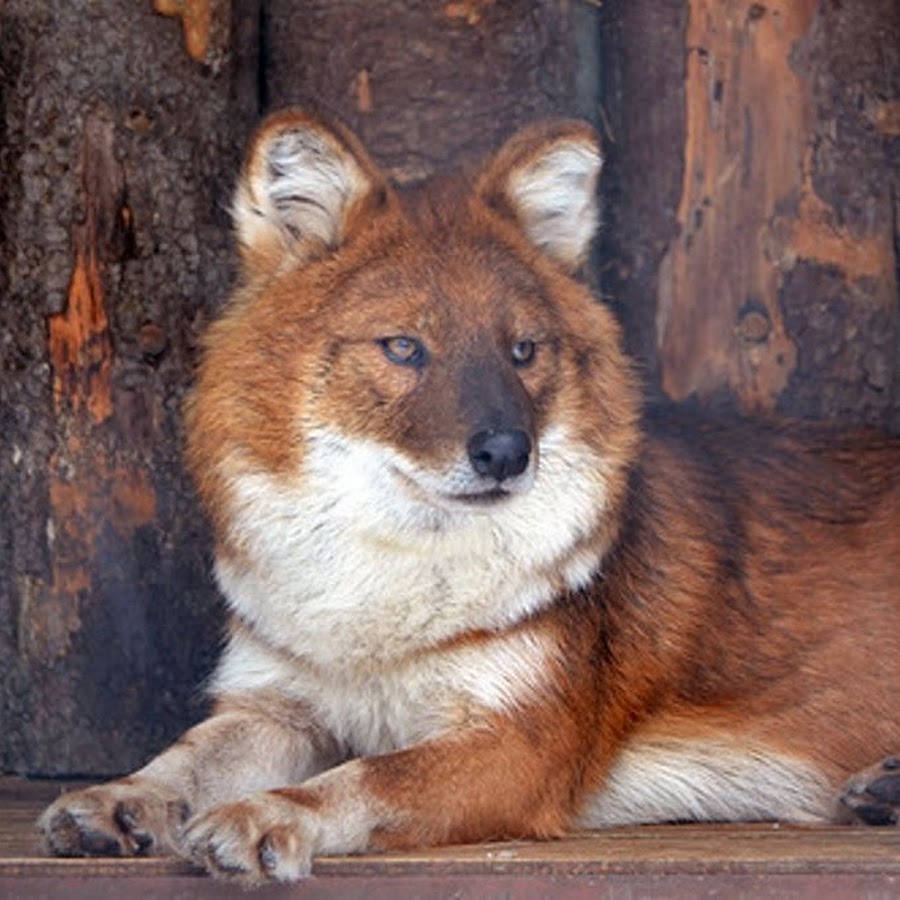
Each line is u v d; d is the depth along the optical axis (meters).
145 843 9.41
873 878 8.91
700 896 8.95
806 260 13.25
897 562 11.92
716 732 11.36
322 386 10.55
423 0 13.31
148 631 12.66
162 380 12.73
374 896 9.07
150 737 12.68
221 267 12.90
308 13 13.45
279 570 10.74
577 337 10.89
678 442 12.03
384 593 10.59
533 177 11.23
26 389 12.62
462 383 10.33
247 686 11.09
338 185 10.88
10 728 12.74
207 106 12.95
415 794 9.90
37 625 12.63
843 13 13.32
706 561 11.50
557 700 10.55
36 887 9.06
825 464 12.23
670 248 13.23
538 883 9.01
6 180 12.70
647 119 13.27
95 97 12.69
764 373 13.20
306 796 9.52
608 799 11.12
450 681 10.55
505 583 10.52
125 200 12.72
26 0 12.66
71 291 12.63
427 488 10.26
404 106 13.31
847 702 11.64
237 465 10.75
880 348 13.31
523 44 13.25
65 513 12.59
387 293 10.58
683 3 13.24
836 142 13.30
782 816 11.44
